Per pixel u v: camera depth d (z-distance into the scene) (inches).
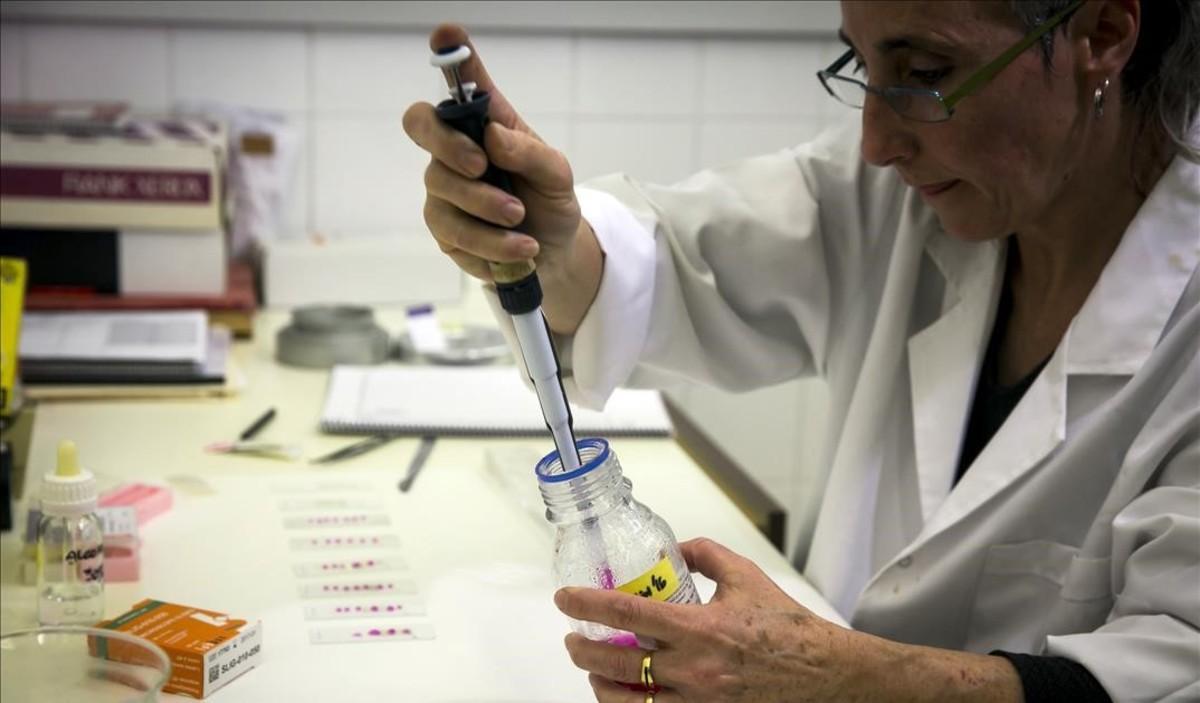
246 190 88.0
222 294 77.5
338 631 41.1
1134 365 40.9
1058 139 39.6
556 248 39.4
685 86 94.6
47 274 75.0
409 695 37.3
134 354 65.7
